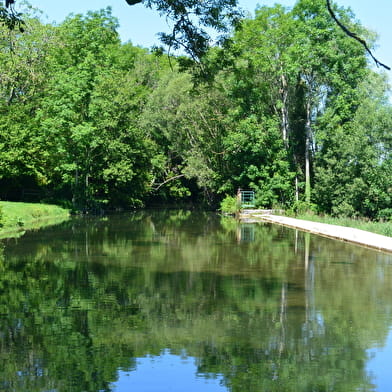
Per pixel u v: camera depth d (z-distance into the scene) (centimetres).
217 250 2052
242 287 1313
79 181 4625
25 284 1357
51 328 948
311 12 4359
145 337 893
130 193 5453
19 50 3847
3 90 3947
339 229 2945
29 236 2556
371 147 3725
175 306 1112
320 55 4266
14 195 4553
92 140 4388
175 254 1934
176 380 700
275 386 674
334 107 4325
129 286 1329
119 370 738
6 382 693
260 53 4244
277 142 4522
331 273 1509
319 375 716
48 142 4203
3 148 3875
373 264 1678
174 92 5038
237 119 4591
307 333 907
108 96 4612
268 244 2267
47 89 4281
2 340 875
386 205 3775
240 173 4803
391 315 1027
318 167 4119
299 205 4338
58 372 732
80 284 1355
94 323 980
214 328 942
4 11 1156
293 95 4741
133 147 5041
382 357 784
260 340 870
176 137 5409
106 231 2853
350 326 951
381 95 4328
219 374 722
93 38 4509
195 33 1337
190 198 6981
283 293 1235
